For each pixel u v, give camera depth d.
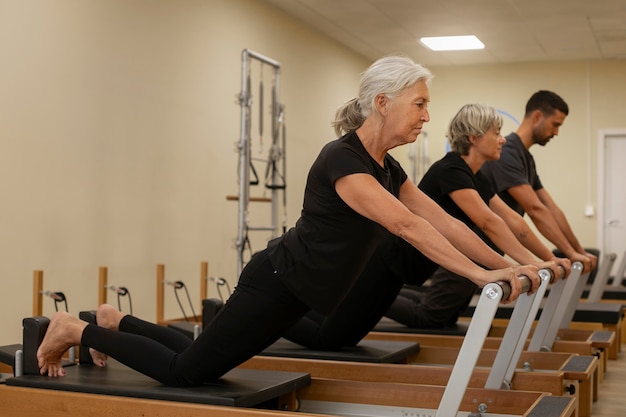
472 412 2.45
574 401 2.34
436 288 4.16
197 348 2.30
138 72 5.54
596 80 10.17
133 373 2.57
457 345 3.99
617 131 10.09
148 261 5.66
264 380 2.46
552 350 3.91
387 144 2.19
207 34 6.41
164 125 5.84
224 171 6.66
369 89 2.16
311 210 2.17
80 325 2.47
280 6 7.58
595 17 8.02
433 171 3.28
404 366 2.93
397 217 2.04
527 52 9.76
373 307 3.19
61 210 4.85
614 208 10.17
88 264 5.07
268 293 2.23
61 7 4.83
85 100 5.04
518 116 10.42
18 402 2.38
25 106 4.57
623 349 5.97
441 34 8.80
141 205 5.58
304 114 8.25
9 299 4.48
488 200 3.46
